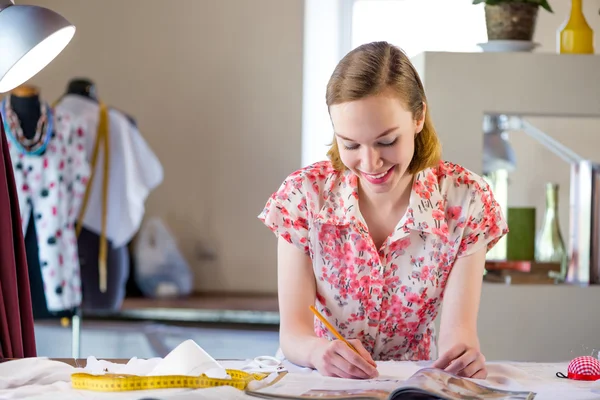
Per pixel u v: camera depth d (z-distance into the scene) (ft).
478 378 4.90
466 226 5.56
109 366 4.97
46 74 18.95
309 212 5.57
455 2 13.12
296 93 18.76
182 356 4.65
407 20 13.94
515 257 8.59
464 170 5.68
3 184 5.80
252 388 4.47
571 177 9.30
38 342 15.56
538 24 11.06
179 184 19.10
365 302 5.63
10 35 5.50
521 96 8.39
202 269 19.01
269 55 18.76
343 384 4.60
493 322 8.39
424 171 5.54
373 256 5.51
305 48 18.35
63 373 4.76
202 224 19.08
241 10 18.80
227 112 18.97
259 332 16.26
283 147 18.88
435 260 5.57
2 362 5.16
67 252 12.68
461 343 5.11
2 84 5.73
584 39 8.59
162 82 19.02
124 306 16.72
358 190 5.57
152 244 17.78
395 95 4.81
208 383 4.50
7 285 5.78
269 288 18.95
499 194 8.70
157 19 18.97
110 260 13.62
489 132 9.05
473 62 8.38
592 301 8.38
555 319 8.39
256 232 18.98
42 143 12.38
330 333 5.85
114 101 19.04
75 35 18.94
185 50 18.97
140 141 13.94
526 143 9.66
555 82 8.39
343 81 4.82
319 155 17.80
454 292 5.53
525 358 8.39
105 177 13.47
